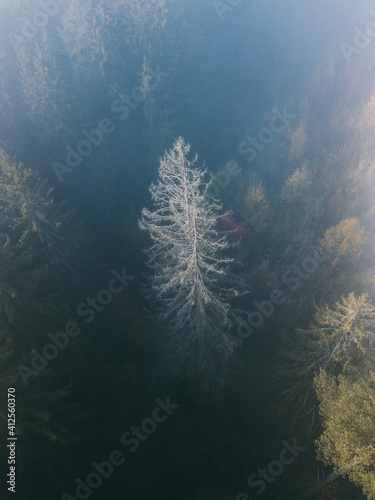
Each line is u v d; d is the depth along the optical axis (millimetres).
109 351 24344
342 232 26906
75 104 31359
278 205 34281
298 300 26422
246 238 28969
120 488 19469
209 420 22797
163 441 21688
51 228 20828
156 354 25609
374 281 25078
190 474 20625
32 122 30391
